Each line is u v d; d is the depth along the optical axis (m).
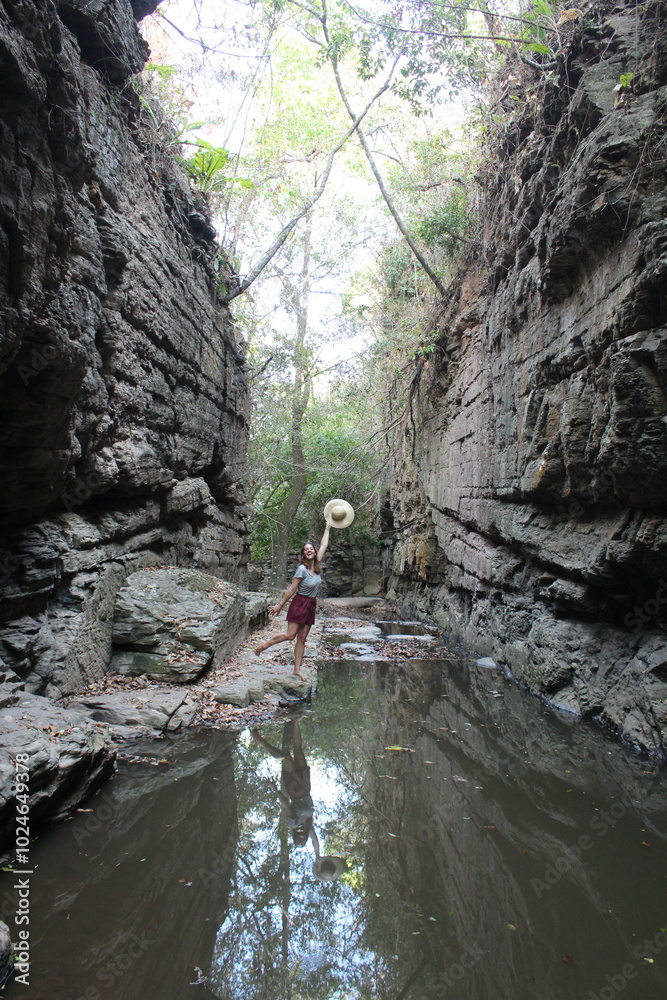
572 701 7.54
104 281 6.04
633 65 6.69
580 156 6.80
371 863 4.15
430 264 14.76
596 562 7.02
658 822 4.69
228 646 8.65
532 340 8.65
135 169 7.63
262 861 4.13
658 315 5.75
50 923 3.30
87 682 6.61
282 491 24.31
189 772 5.49
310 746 6.40
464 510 12.48
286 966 3.14
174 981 2.96
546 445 8.20
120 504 7.94
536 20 8.02
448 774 5.68
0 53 3.63
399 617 18.44
